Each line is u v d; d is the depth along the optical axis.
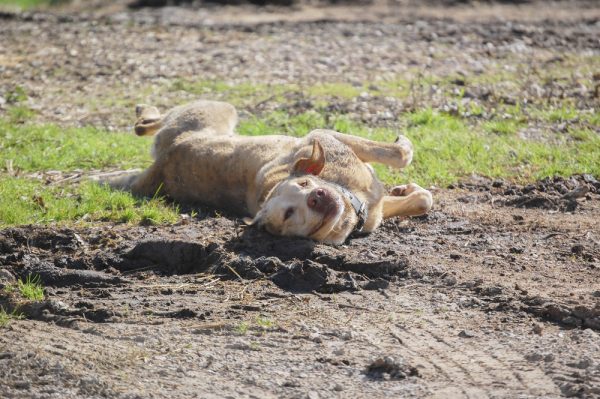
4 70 31.44
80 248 15.84
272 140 17.52
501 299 13.40
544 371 11.16
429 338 12.22
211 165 17.86
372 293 13.92
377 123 24.41
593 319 12.46
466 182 19.97
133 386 10.95
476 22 40.22
